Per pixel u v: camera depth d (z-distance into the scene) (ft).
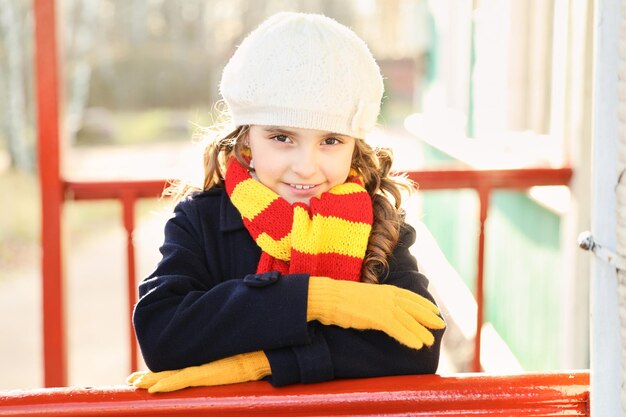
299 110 4.33
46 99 8.23
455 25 16.57
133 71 71.67
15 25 45.09
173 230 4.73
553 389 4.15
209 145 4.99
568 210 9.09
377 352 4.27
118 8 75.41
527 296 11.63
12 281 25.79
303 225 4.44
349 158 4.62
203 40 80.18
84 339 20.11
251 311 4.11
